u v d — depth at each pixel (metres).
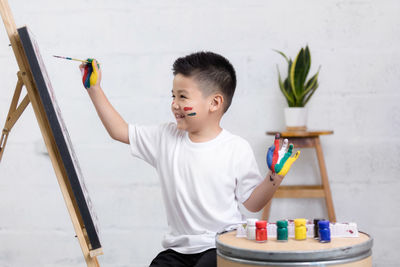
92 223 1.06
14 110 1.18
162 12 1.99
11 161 2.03
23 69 1.05
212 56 1.31
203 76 1.25
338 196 1.99
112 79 2.02
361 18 1.95
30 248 2.03
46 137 1.07
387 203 1.98
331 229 1.03
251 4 1.97
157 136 1.34
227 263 0.96
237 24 1.98
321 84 1.98
